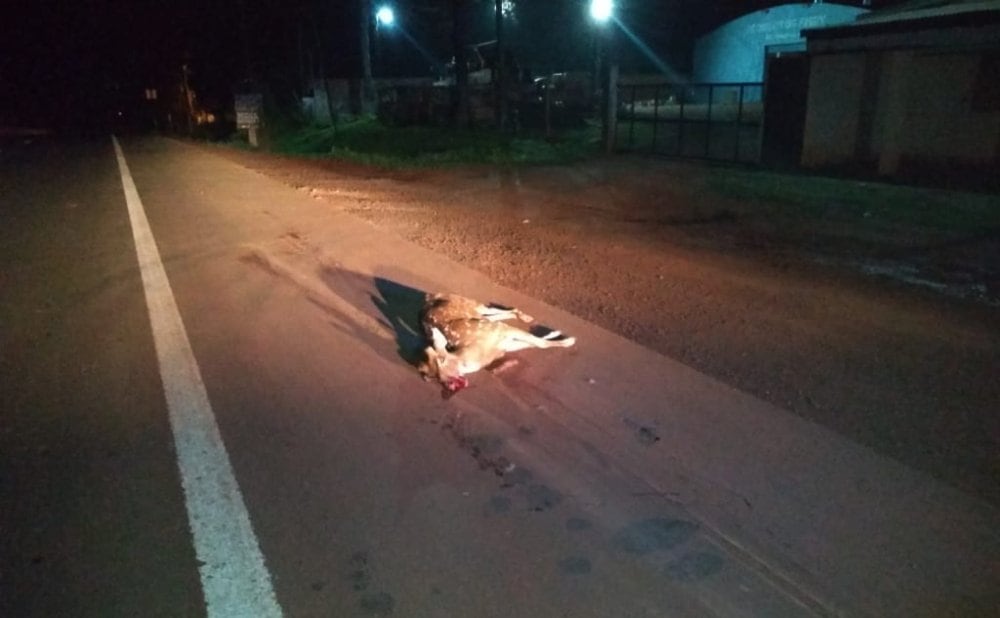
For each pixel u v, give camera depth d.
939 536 3.65
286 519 3.79
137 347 6.11
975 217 11.00
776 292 7.45
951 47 13.92
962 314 6.79
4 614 3.15
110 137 35.41
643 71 44.53
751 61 34.22
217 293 7.52
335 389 5.27
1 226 11.26
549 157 19.44
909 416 4.80
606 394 5.13
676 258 8.85
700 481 4.10
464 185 15.03
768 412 4.85
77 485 4.09
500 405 4.99
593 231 10.44
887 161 15.23
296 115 37.44
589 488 4.04
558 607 3.21
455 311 5.86
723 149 19.78
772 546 3.58
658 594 3.28
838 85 16.20
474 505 3.90
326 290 7.59
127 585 3.33
